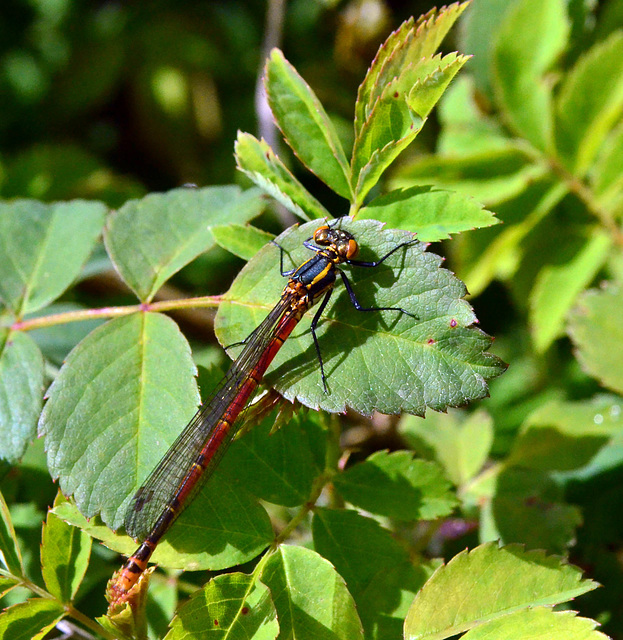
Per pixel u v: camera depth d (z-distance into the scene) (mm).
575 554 266
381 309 240
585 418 267
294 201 247
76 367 242
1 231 262
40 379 251
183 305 246
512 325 327
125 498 238
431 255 240
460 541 267
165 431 240
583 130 285
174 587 251
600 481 272
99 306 320
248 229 250
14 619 237
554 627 233
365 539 243
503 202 289
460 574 236
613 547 267
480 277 292
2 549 240
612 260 287
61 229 264
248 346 242
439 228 242
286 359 241
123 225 253
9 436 248
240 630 235
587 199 287
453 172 292
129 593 237
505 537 259
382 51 240
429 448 268
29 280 259
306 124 247
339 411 238
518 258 293
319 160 247
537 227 290
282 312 241
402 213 244
